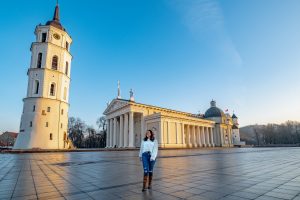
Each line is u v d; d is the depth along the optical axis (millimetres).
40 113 42344
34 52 45969
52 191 6512
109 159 19594
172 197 5559
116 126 63562
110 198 5574
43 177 9234
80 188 6895
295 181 7523
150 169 6812
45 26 47188
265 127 147375
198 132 70500
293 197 5352
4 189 6855
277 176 8664
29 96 43469
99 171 11062
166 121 56812
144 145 6953
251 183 7234
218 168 11672
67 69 50000
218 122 81062
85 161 17438
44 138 41656
